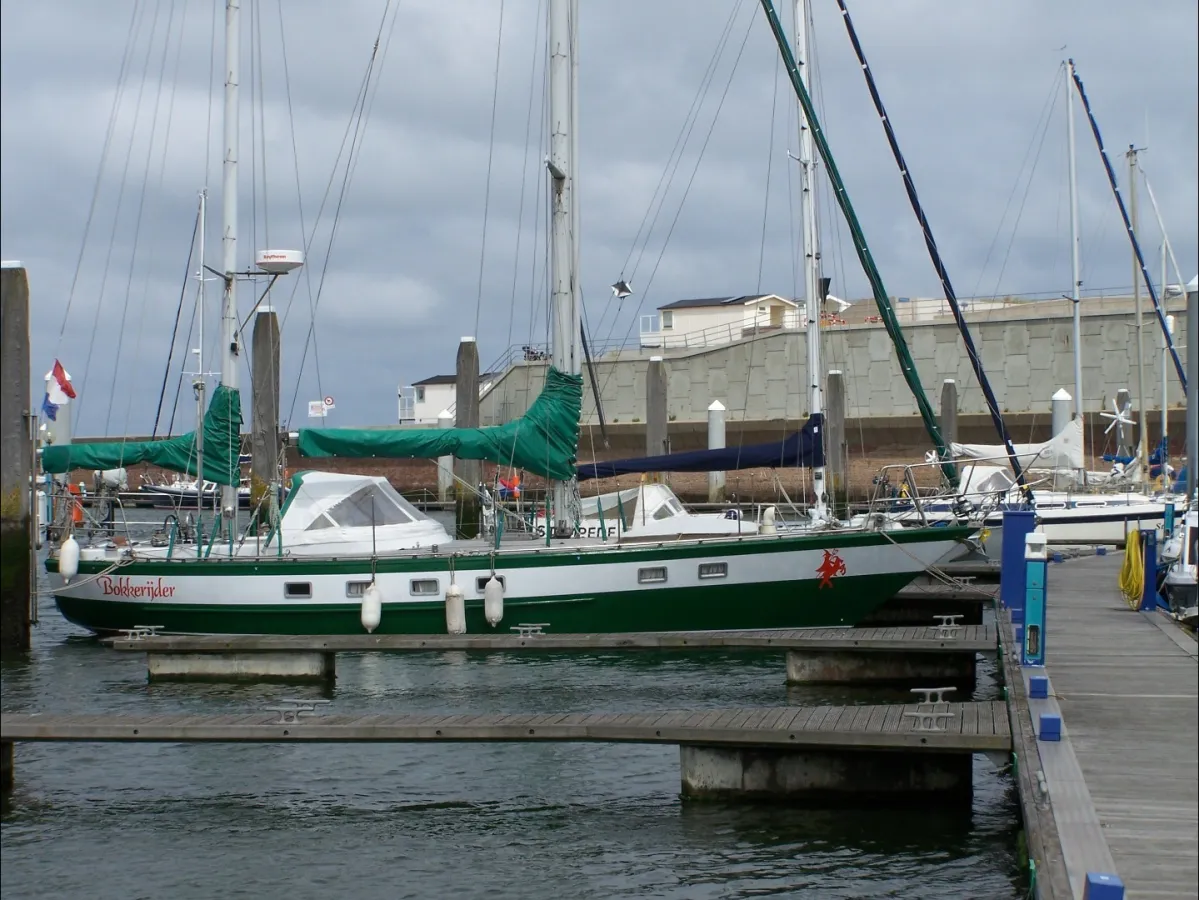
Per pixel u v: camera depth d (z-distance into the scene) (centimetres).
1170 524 2719
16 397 2230
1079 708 1293
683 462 2214
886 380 5350
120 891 1124
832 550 2122
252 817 1321
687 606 2103
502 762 1516
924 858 1162
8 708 1784
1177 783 1009
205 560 2209
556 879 1134
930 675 1919
